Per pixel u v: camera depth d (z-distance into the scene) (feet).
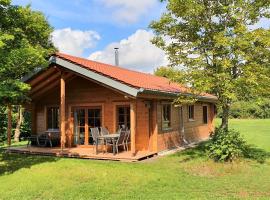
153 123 47.88
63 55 46.78
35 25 41.29
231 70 39.27
